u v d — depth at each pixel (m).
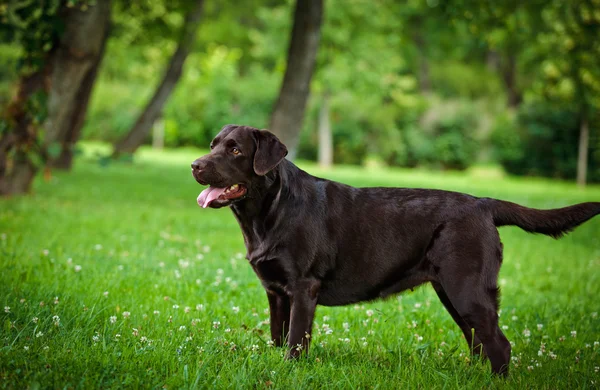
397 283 4.22
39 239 7.77
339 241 4.18
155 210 11.69
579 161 31.34
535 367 4.21
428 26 35.03
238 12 32.22
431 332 5.16
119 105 37.62
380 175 28.97
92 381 3.40
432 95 38.09
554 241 11.56
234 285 6.19
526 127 34.97
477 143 35.62
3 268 5.92
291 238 4.10
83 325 4.47
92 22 11.01
